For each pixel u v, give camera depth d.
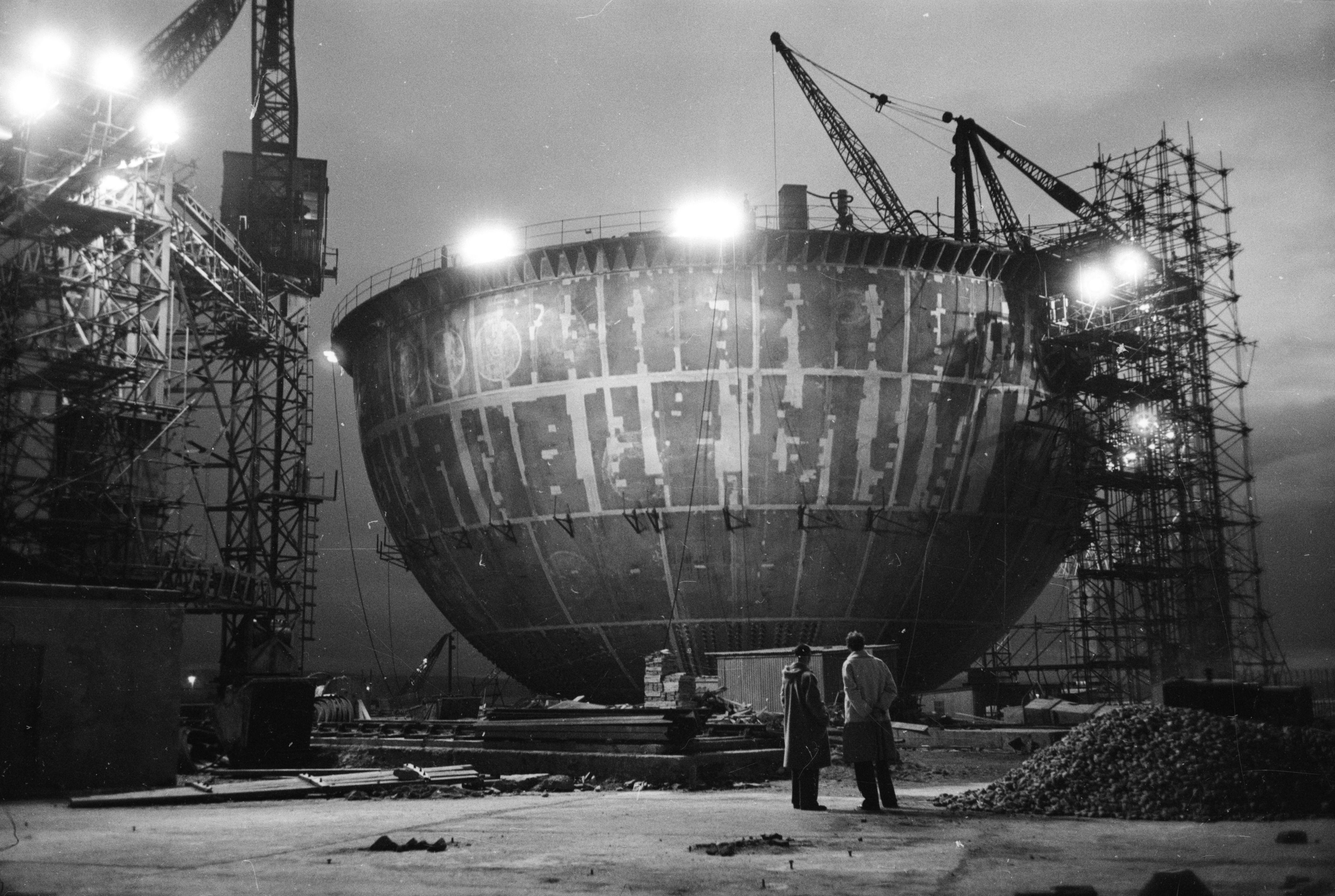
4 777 15.53
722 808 13.69
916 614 43.66
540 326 43.44
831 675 35.59
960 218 55.34
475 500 45.03
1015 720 39.78
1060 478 47.28
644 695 38.94
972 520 43.84
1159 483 49.25
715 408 41.72
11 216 34.97
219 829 11.31
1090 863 8.44
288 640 49.81
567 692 46.81
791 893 7.15
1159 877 6.60
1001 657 57.47
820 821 11.87
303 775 17.64
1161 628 49.41
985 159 56.75
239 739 23.23
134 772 16.50
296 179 55.72
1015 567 46.38
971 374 43.72
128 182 37.69
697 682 38.00
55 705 16.02
